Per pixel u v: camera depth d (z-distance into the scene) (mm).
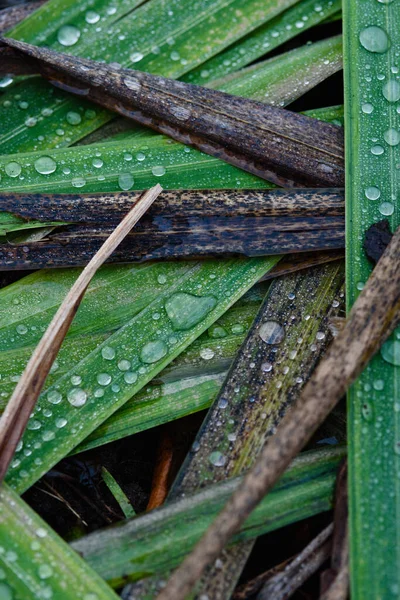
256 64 499
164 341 460
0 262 463
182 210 466
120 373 455
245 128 473
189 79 499
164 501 453
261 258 469
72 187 470
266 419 448
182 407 457
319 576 438
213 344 466
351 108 466
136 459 470
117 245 451
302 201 466
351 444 427
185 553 424
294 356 457
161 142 479
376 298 428
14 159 472
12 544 419
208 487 434
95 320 466
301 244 464
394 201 458
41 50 478
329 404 414
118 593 431
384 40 472
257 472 407
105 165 474
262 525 428
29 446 443
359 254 452
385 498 421
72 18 499
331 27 519
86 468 463
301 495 432
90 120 494
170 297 466
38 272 470
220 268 469
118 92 478
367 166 461
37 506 454
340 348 421
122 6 501
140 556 424
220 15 500
